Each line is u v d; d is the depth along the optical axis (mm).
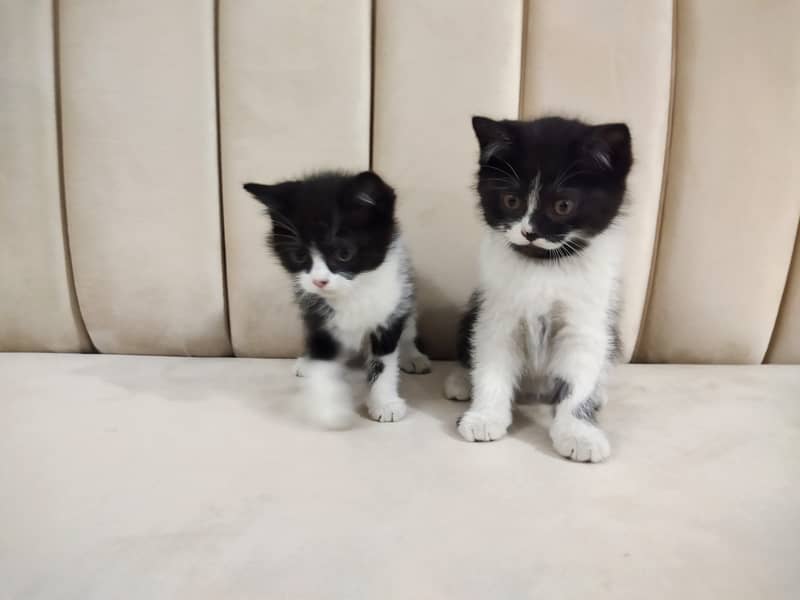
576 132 330
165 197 442
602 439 317
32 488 283
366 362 405
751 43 406
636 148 422
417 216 444
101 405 366
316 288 363
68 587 228
